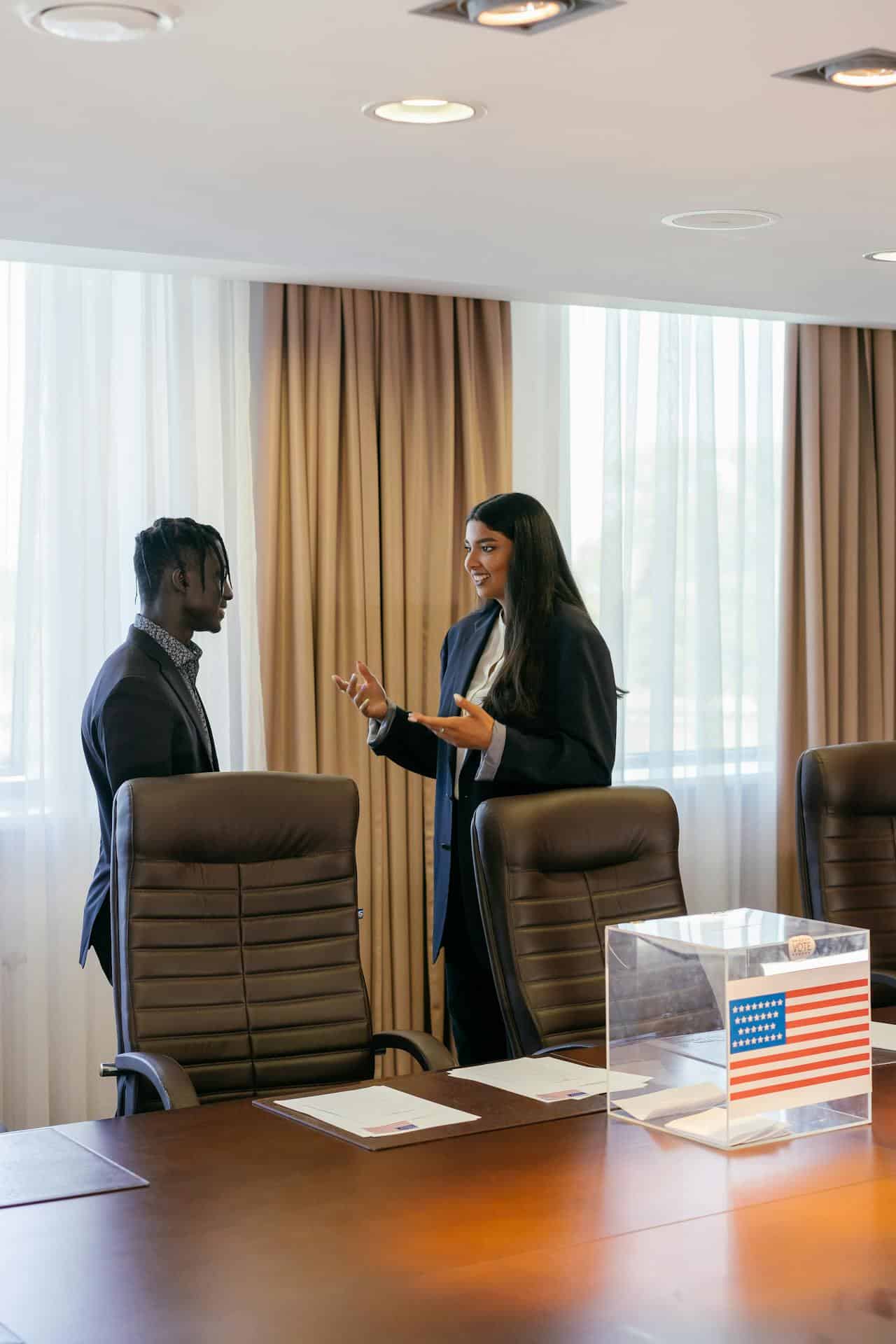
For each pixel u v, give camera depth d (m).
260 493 4.60
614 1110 2.34
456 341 4.93
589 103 2.50
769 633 5.64
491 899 3.08
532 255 3.77
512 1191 1.99
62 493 4.36
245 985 2.99
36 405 4.30
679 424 5.41
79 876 4.39
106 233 3.48
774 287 4.28
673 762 5.41
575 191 3.10
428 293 4.84
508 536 3.57
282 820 3.09
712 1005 2.18
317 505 4.70
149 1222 1.88
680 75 2.36
